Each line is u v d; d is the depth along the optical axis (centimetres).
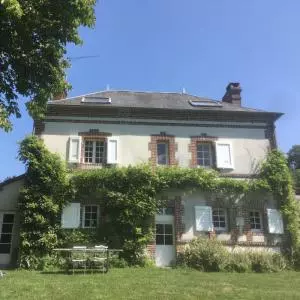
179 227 1841
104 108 1975
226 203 1909
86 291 1093
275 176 1950
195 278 1359
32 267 1650
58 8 1091
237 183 1917
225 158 1988
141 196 1812
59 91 1218
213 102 2212
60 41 1148
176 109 2003
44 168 1781
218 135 2028
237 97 2317
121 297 1035
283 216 1939
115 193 1798
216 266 1648
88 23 1141
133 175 1834
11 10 921
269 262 1673
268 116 2088
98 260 1474
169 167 1900
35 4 1048
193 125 2027
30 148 1811
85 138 1947
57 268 1642
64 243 1755
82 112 1975
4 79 1138
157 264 1805
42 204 1722
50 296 1033
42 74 1164
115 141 1948
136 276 1377
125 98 2180
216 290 1154
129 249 1741
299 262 1775
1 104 1132
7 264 1736
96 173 1828
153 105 2095
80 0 1089
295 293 1132
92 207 1852
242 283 1279
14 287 1136
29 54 1121
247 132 2056
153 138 1980
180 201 1872
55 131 1938
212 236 1855
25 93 1170
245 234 1883
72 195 1812
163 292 1105
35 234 1706
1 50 1096
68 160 1891
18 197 1777
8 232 1783
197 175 1872
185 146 1988
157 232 1852
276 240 1900
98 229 1791
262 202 1939
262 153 2031
